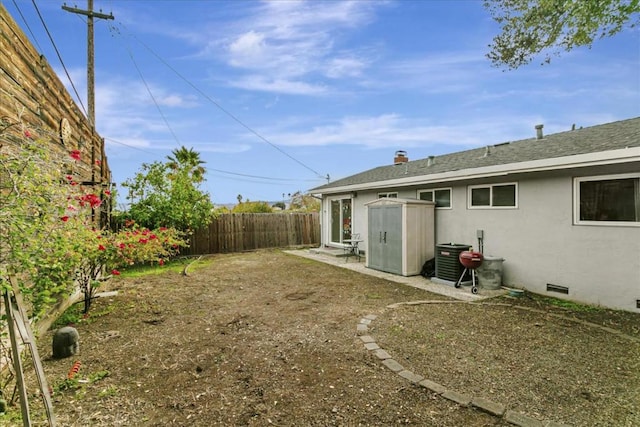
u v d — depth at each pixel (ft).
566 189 19.33
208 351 12.16
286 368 10.82
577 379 10.09
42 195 8.99
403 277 26.12
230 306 18.07
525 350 12.18
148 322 15.40
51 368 10.76
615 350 12.16
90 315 16.38
